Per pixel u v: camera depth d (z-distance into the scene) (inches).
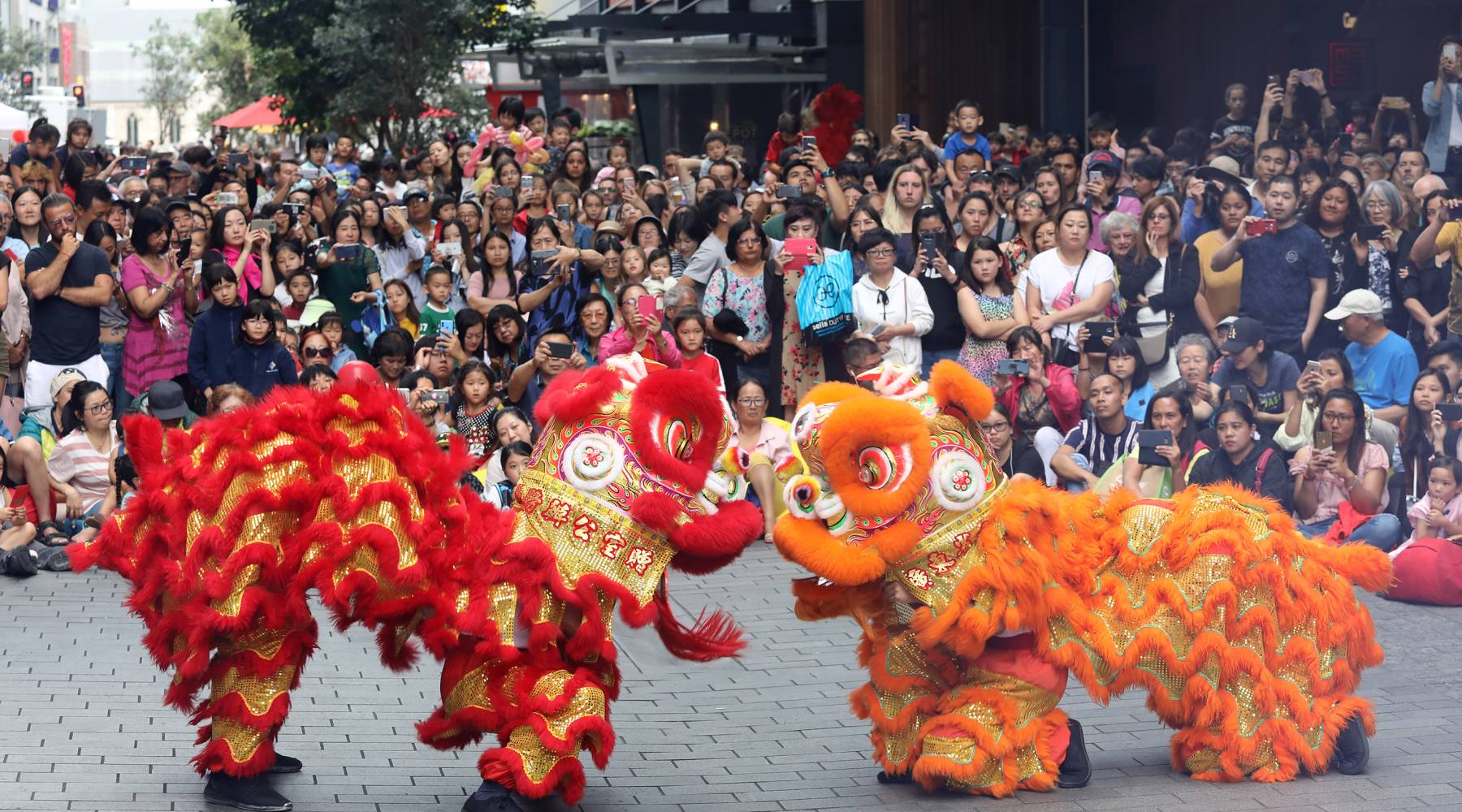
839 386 236.1
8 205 478.0
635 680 303.4
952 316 427.8
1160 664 239.6
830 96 598.5
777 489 405.4
